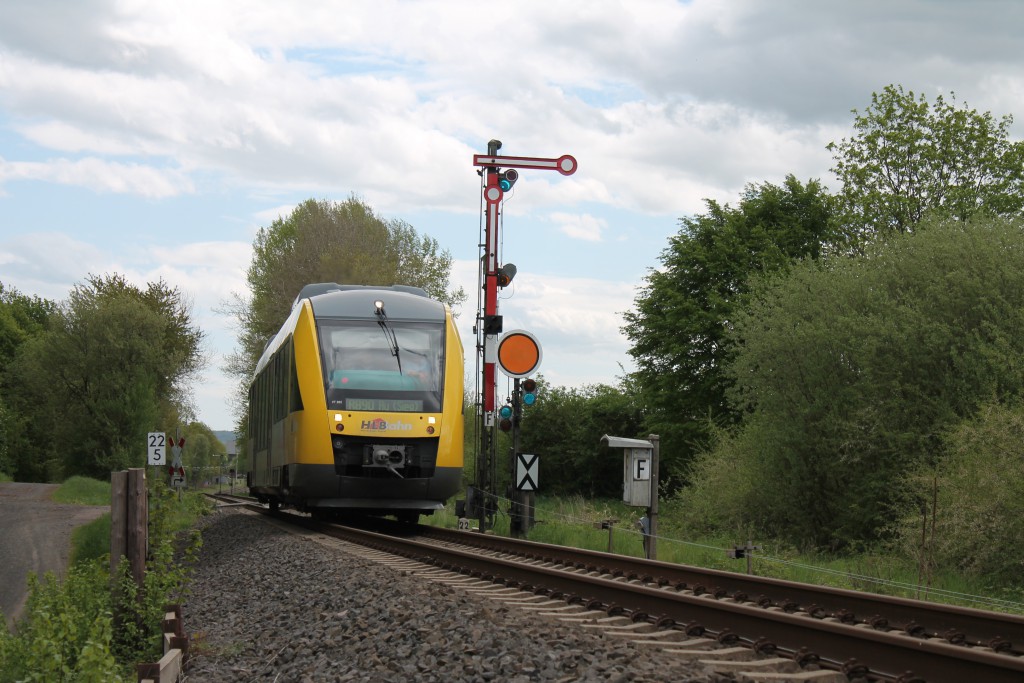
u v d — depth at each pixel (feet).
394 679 24.36
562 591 38.68
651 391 160.25
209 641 33.45
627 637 29.45
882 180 157.58
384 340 69.72
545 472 200.34
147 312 212.02
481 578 44.73
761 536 76.28
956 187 152.35
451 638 28.09
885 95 158.81
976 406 67.82
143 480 33.42
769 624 28.02
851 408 74.64
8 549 76.95
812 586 34.96
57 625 27.30
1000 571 48.96
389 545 59.47
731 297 152.56
